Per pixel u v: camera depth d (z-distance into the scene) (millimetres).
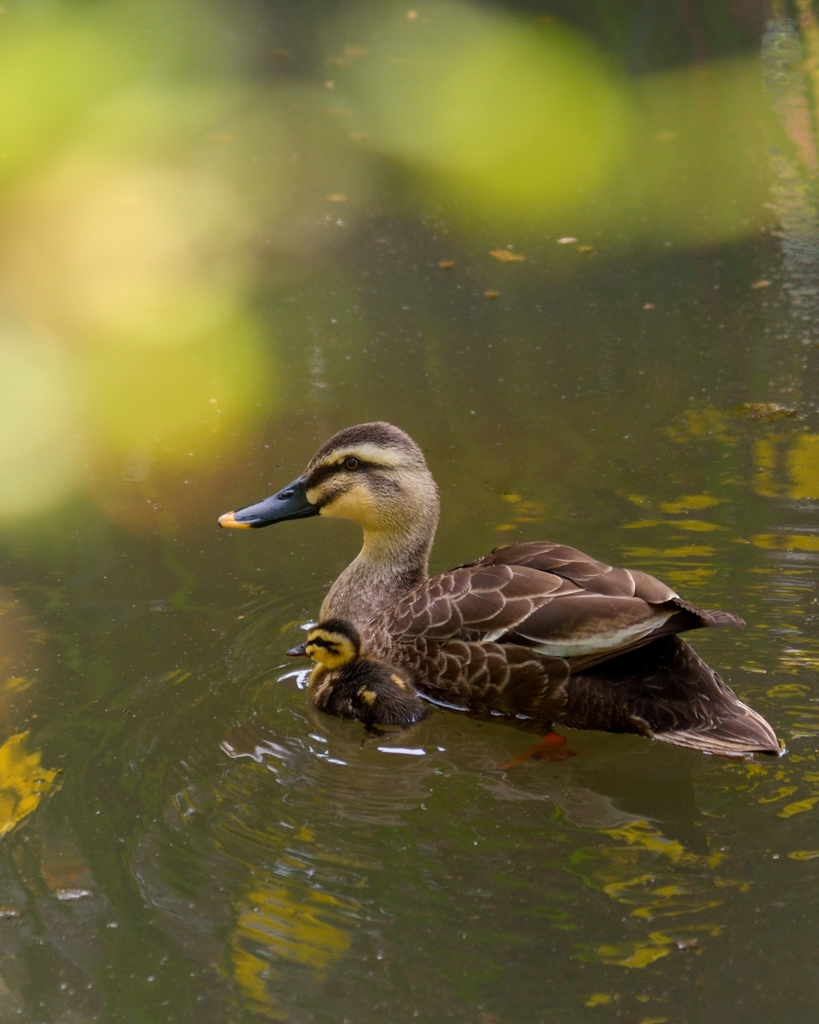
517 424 13453
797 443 12703
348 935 6680
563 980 6301
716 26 25000
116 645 9852
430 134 21484
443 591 9141
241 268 17547
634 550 10836
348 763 8391
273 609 10367
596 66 23781
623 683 8430
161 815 7781
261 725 8836
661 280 16750
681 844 7383
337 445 10109
